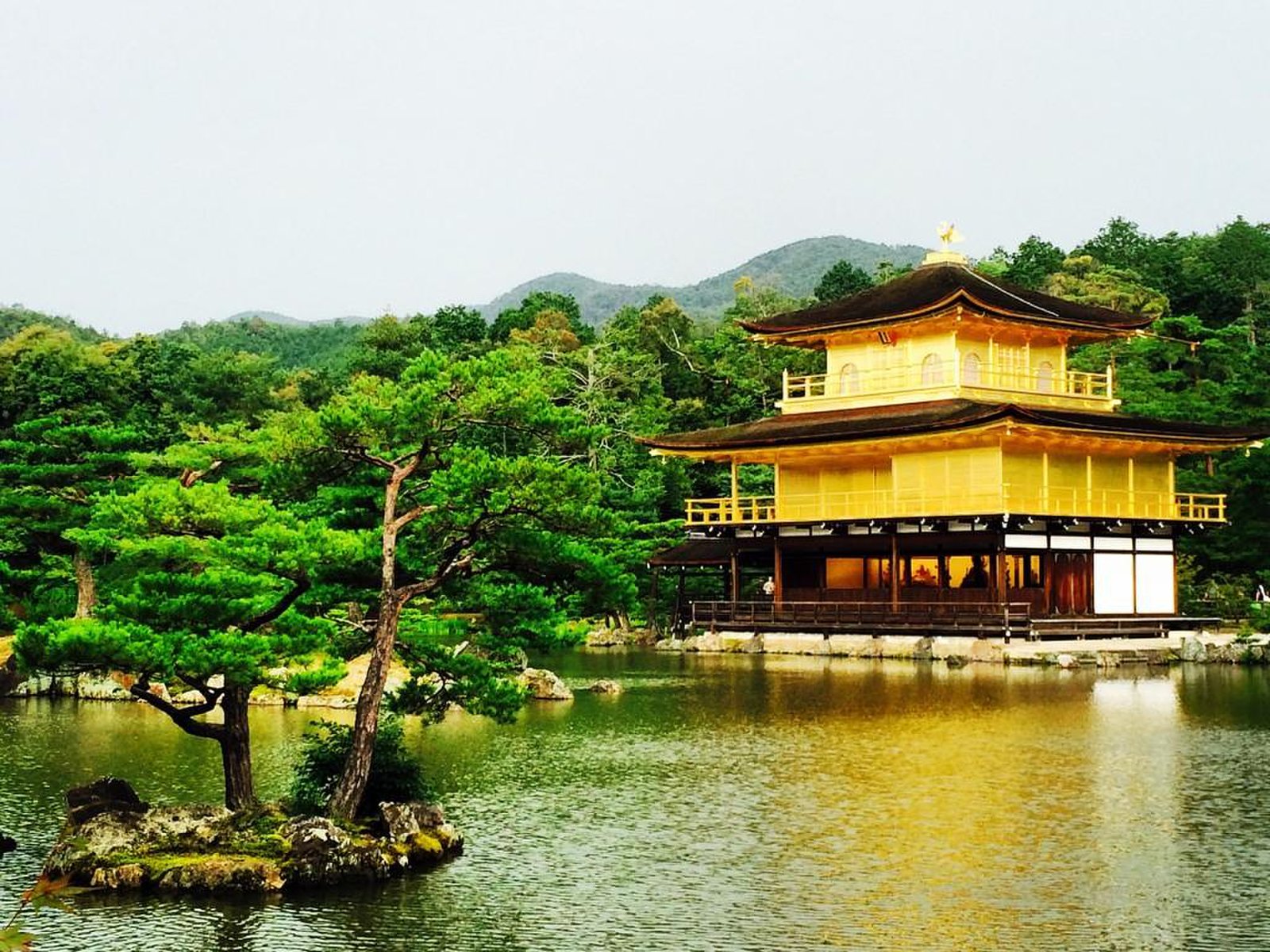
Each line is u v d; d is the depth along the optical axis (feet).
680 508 356.79
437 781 137.69
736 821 120.16
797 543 290.76
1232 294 474.90
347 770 108.47
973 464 266.57
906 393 284.41
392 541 111.04
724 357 432.66
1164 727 165.89
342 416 110.42
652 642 301.02
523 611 116.78
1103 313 302.25
